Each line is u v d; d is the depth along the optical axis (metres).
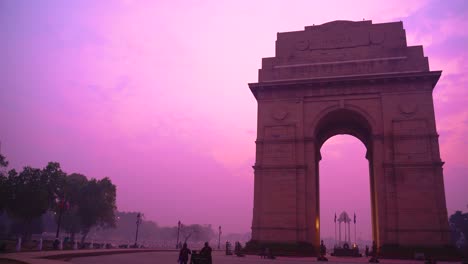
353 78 59.34
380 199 54.72
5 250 47.00
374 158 56.78
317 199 70.19
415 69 58.75
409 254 49.53
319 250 66.94
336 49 63.19
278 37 65.88
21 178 111.12
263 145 60.72
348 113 61.66
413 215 53.00
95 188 135.50
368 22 63.34
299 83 61.06
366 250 61.53
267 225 56.94
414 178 54.38
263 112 62.22
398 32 61.72
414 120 56.62
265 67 64.50
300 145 59.38
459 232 155.25
